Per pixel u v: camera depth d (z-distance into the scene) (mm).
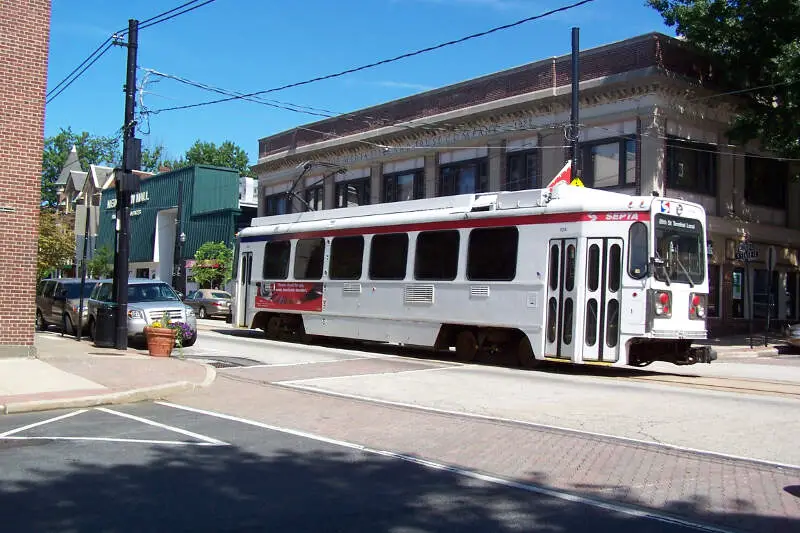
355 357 18141
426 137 32750
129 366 14453
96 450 8141
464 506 6277
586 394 12531
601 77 26375
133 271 58625
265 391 12789
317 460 7879
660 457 8125
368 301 19516
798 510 6258
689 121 26328
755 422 10109
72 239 42688
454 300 17422
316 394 12492
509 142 29406
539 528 5730
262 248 23422
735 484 7062
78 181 67750
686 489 6875
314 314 21125
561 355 15234
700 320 15211
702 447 8633
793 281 31516
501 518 5969
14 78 15008
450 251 17703
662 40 25312
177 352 18078
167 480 6969
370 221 19812
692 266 15195
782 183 30828
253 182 52625
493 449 8469
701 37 25547
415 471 7453
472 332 17406
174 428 9484
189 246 50812
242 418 10312
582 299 15031
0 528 5527
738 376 16594
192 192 51125
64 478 6965
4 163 14867
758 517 6066
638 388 13266
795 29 24875
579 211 15266
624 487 6934
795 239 30797
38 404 10672
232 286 24578
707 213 26906
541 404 11539
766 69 25828
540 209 15930
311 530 5609
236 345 20672
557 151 27422
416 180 33312
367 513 6055
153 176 56656
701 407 11258
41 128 15328
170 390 12250
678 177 25984
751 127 25938
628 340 14492
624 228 14781
